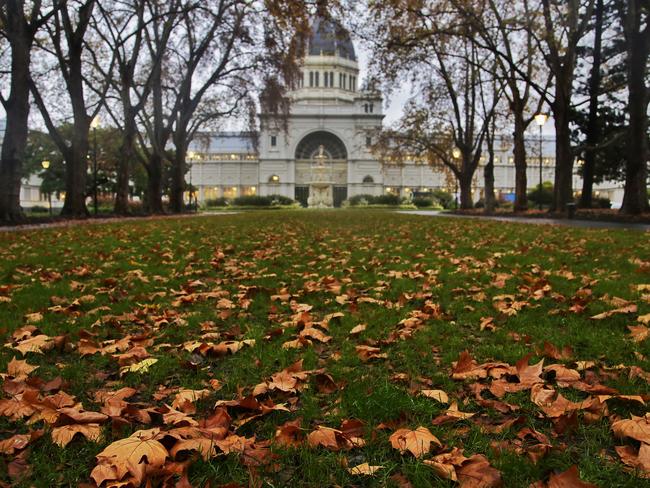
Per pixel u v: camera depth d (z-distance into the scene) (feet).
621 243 28.53
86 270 20.24
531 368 8.49
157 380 8.86
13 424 7.14
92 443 6.45
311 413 7.31
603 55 89.66
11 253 26.84
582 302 13.30
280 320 12.87
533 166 330.95
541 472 5.70
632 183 60.39
